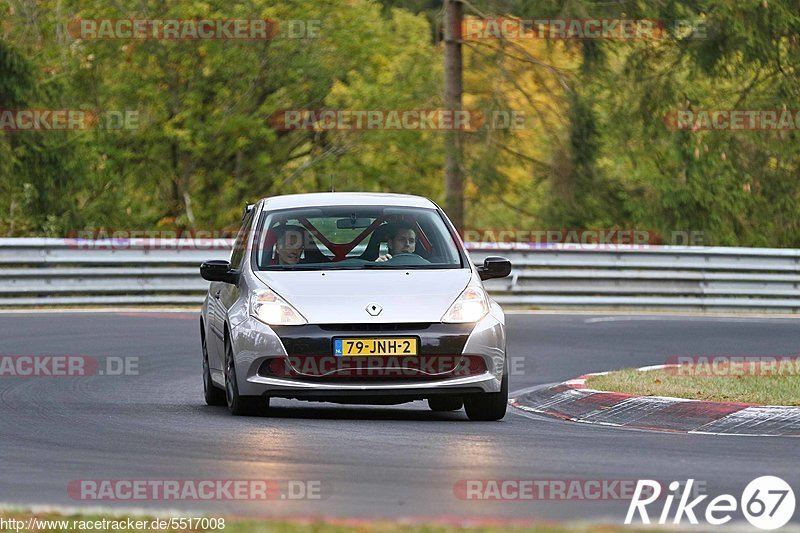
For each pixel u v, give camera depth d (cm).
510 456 2831
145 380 4553
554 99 10481
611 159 12119
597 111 10538
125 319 6700
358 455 2823
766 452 2925
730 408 3516
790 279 8400
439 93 10900
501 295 8031
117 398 4034
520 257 8119
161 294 7750
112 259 7625
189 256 7788
